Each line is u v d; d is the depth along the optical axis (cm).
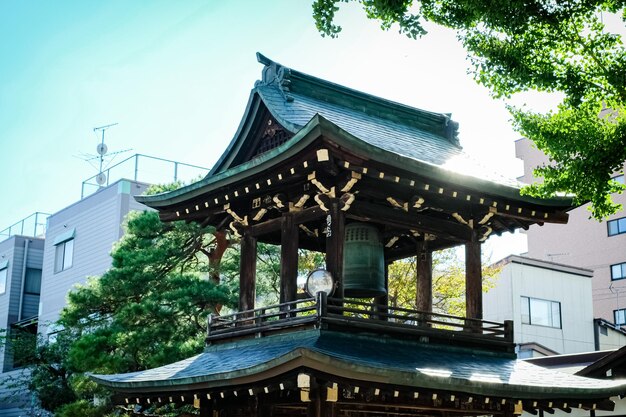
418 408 1444
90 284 2803
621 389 1445
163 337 2494
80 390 2666
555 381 1439
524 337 4259
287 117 1515
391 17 1483
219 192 1584
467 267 1630
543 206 1639
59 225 4731
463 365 1387
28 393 4297
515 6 1458
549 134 1524
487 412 1511
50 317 4647
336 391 1218
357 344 1328
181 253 2855
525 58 1528
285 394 1341
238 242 2948
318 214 1482
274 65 1689
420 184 1431
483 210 1614
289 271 1505
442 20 1543
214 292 2608
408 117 1886
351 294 1560
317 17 1512
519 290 4322
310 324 1351
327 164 1337
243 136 1625
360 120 1708
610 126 1532
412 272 3275
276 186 1507
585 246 5394
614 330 4609
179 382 1355
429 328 1461
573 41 1539
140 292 2669
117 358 2452
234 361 1368
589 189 1512
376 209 1482
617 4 1476
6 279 5438
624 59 1522
